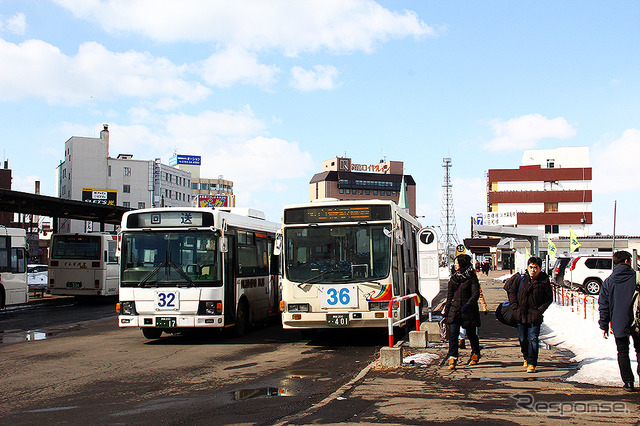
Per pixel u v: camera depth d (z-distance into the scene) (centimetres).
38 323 1992
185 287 1355
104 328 1822
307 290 1291
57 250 2830
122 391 858
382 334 1511
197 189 15112
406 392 782
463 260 985
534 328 930
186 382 921
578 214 8588
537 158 9006
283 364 1084
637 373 808
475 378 877
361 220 1309
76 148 10331
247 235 1625
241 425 642
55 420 688
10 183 7756
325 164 18925
